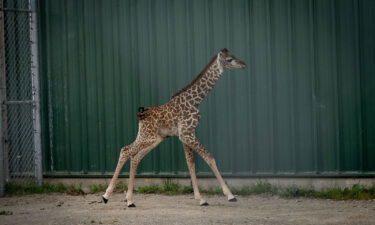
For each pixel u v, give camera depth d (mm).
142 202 10516
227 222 8672
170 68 11602
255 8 11227
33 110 11930
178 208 9859
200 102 10336
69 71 12016
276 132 11219
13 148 12133
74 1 11969
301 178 11133
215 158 11445
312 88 11062
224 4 11336
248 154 11328
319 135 11055
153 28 11641
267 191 11023
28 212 9867
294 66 11125
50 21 12055
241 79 11328
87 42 11938
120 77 11828
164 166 11625
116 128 11867
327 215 9062
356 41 10859
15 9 11672
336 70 10953
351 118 10914
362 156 10844
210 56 11414
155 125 10195
